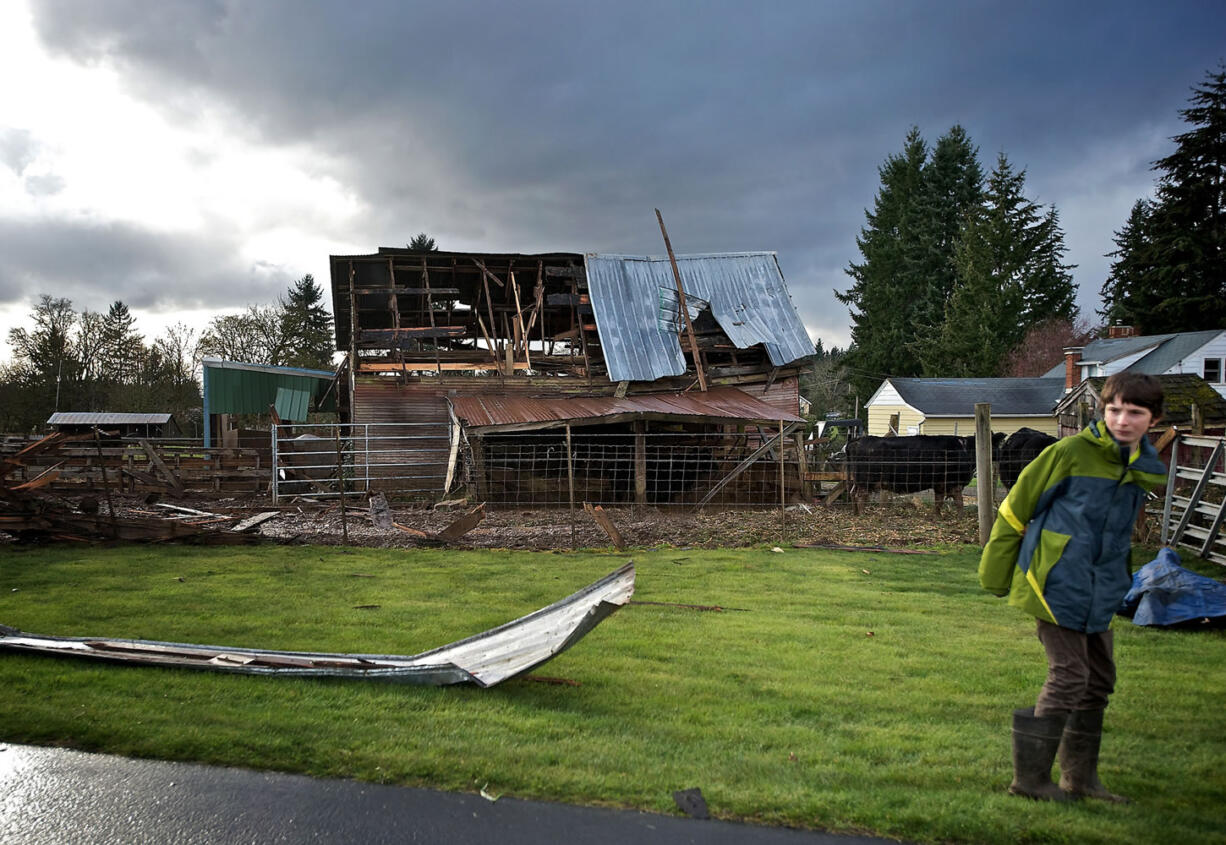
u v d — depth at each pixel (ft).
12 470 38.32
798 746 13.97
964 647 21.20
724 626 23.21
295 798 11.78
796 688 17.22
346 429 96.84
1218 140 151.64
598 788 12.07
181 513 52.65
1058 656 11.87
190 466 70.59
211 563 33.96
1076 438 11.93
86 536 38.88
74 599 25.68
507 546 40.81
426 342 93.09
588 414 64.49
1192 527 34.45
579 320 83.87
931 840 10.85
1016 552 12.42
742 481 70.79
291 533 43.29
